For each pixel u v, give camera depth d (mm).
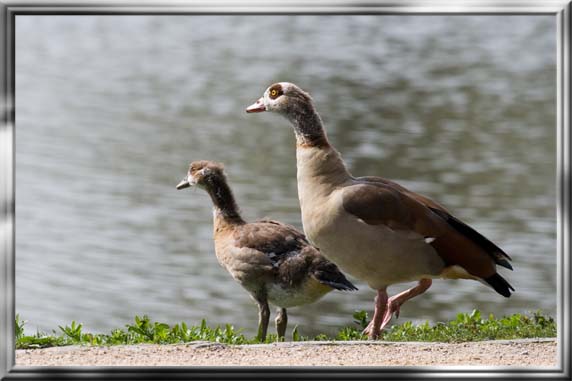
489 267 9781
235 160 27328
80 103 37500
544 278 18125
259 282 10789
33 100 37938
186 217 22219
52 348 8984
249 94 39094
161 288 17719
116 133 31656
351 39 51344
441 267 9734
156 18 61219
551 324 10297
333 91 37938
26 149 28875
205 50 50656
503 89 38000
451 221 9922
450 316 16484
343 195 9703
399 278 9781
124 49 51875
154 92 39938
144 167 26672
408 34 52188
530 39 49812
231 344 9266
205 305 16891
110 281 18062
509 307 16812
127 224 21547
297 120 10211
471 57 45344
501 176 25125
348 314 16266
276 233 10820
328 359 8562
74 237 20594
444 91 37750
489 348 9102
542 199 22891
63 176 25594
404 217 9633
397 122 32000
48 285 17844
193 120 34031
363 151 27703
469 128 31078
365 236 9609
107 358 8586
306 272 10578
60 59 48938
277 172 25641
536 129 30922
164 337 9562
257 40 52750
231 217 11234
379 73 42062
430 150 27922
